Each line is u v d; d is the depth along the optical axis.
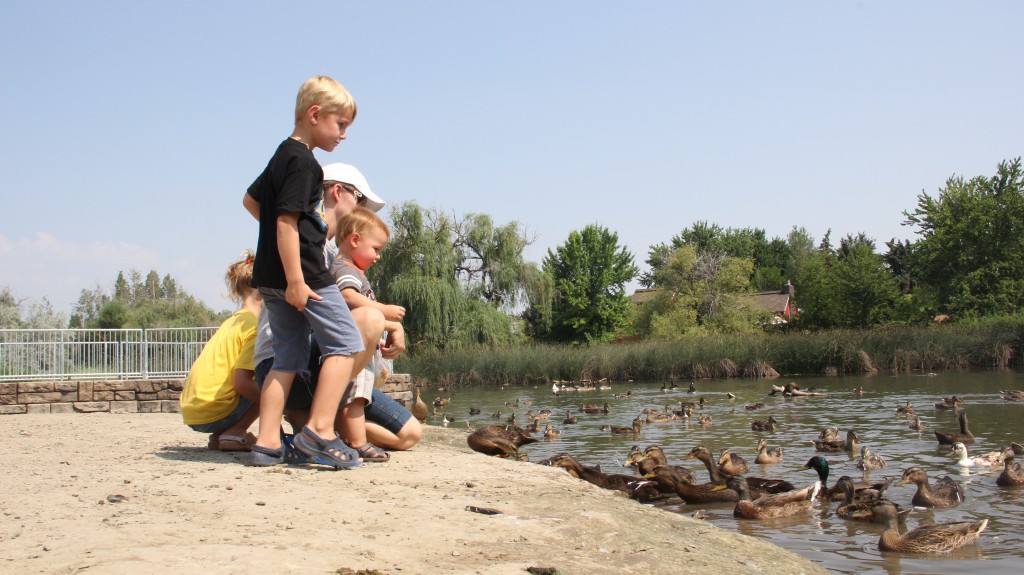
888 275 66.56
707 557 4.52
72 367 20.48
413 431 7.21
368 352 6.22
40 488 5.13
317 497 4.87
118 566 3.15
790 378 43.59
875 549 8.59
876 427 20.95
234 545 3.60
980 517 10.27
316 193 5.61
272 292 5.77
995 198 63.94
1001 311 60.47
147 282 81.56
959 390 31.39
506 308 58.81
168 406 19.36
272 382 6.01
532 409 30.83
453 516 4.56
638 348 48.78
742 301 72.00
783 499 10.55
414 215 52.09
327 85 5.70
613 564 3.96
